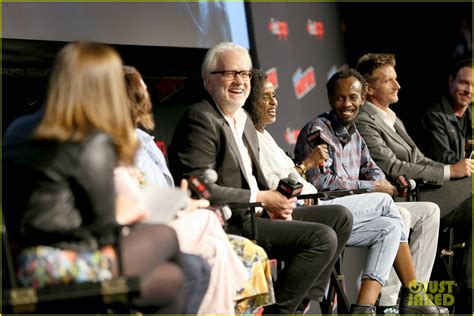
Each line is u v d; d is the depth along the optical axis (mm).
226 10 13227
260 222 8625
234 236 8070
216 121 8750
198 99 12453
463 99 12891
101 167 5812
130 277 5719
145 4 12023
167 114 12156
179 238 7281
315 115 14656
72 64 5910
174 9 12383
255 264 7828
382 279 9422
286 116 14117
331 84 10516
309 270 8414
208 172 7723
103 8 11547
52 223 5770
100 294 5625
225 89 8891
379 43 15336
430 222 10602
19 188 5852
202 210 7605
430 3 15016
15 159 5879
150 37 12031
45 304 5824
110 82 5965
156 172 8039
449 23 14922
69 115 5863
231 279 7539
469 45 14758
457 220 11359
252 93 9781
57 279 5746
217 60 8938
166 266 6191
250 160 9156
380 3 15227
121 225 5848
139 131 8219
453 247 11672
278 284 8484
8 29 10531
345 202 9789
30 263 5793
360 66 11734
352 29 15484
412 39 15203
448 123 12625
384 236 9516
